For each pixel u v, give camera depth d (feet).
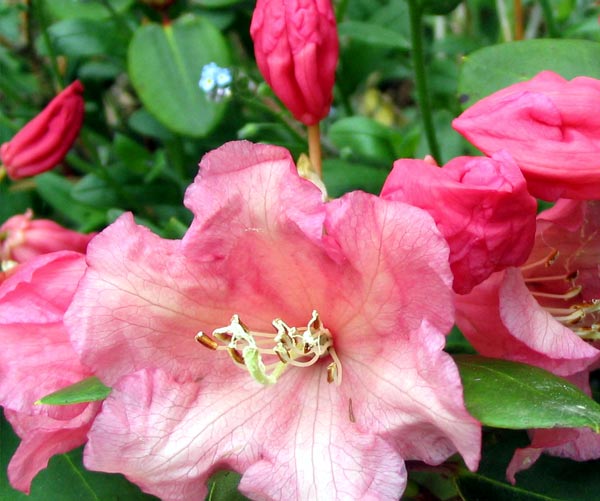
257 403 0.55
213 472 0.53
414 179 0.51
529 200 0.50
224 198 0.51
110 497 0.64
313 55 0.64
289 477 0.51
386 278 0.50
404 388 0.49
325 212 0.50
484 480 0.63
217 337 0.53
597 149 0.53
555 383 0.50
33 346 0.57
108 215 0.86
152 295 0.53
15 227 0.79
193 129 0.84
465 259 0.50
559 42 0.73
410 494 0.64
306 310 0.56
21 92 1.09
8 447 0.66
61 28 0.95
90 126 1.06
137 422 0.51
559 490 0.62
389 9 1.01
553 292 0.62
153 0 0.87
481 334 0.57
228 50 0.88
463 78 0.75
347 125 0.82
